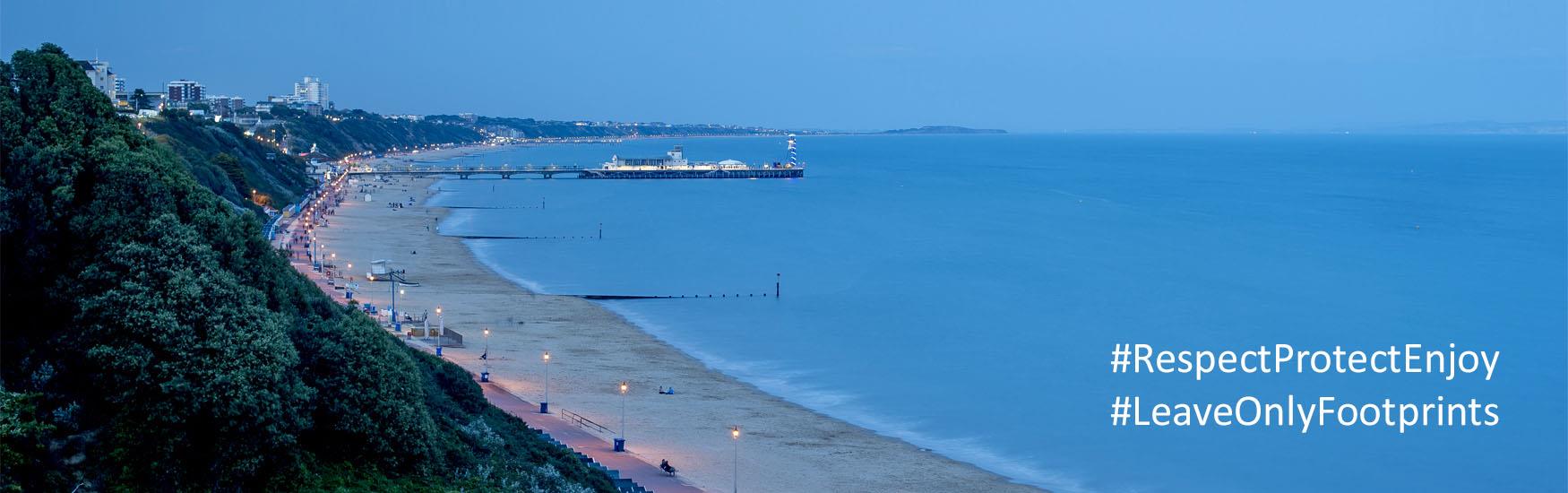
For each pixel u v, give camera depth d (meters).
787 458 80.50
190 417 48.00
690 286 158.75
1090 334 129.62
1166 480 80.88
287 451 49.75
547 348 112.00
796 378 106.38
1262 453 87.25
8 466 43.72
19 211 53.69
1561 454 87.56
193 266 52.22
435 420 61.38
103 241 52.59
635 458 77.12
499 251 190.25
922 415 95.00
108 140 58.19
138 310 49.03
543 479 60.91
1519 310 146.75
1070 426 92.94
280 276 61.06
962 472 79.94
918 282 166.38
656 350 115.56
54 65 61.53
